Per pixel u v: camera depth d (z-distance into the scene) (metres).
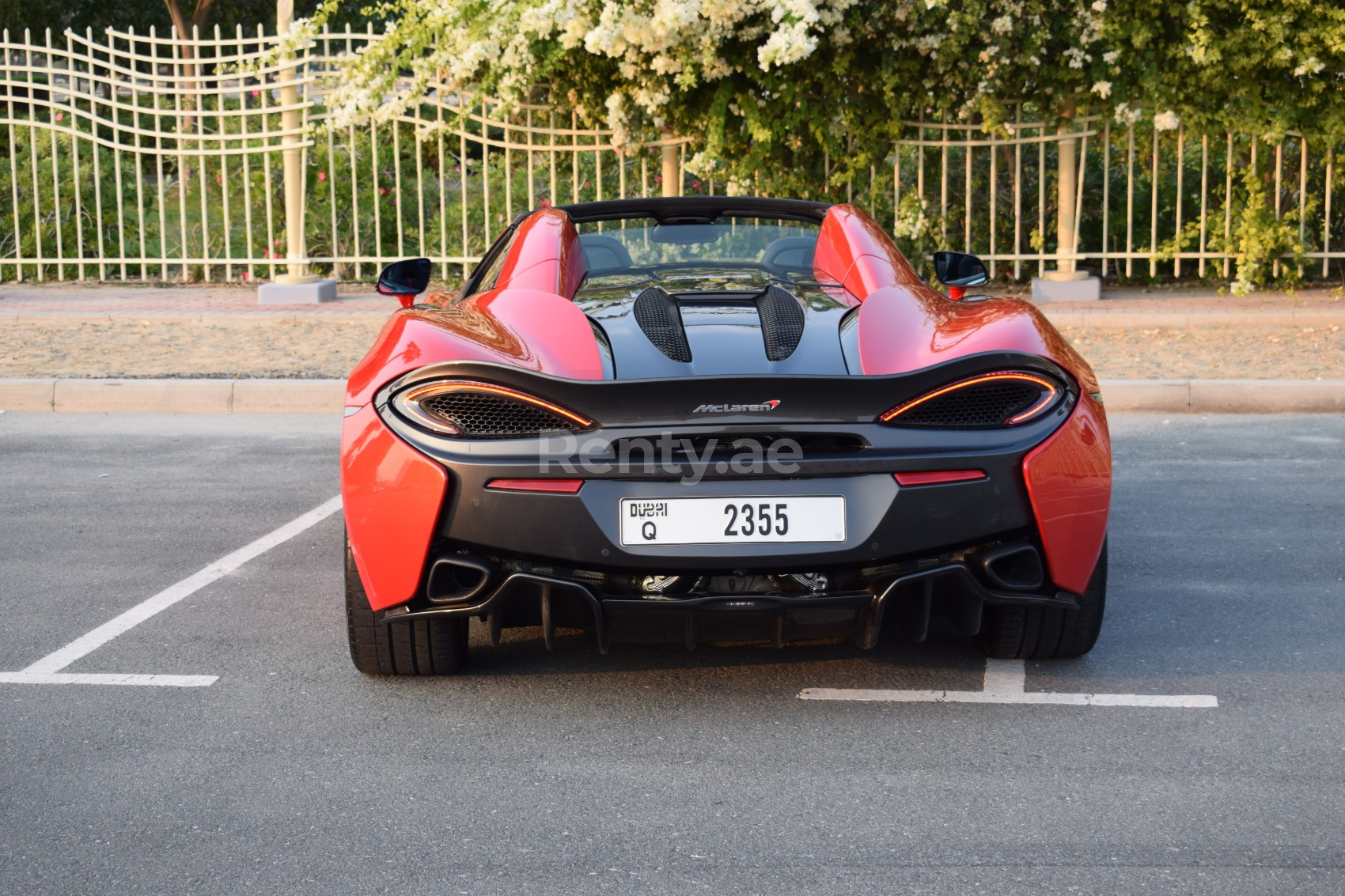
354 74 11.04
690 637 3.23
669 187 11.52
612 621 3.23
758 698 3.46
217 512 5.57
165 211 14.95
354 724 3.31
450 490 3.15
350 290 12.67
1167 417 7.51
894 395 3.12
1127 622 4.04
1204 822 2.70
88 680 3.63
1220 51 10.08
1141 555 4.79
